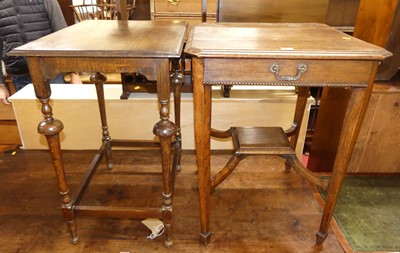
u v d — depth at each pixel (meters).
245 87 1.95
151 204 1.49
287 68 0.96
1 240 1.28
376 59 0.94
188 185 1.63
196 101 1.01
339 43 1.03
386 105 1.59
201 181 1.14
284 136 1.36
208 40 1.04
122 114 1.83
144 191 1.58
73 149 1.94
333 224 1.41
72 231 1.25
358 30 1.64
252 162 1.83
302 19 1.78
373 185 1.75
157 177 1.69
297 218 1.42
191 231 1.34
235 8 1.77
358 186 1.73
